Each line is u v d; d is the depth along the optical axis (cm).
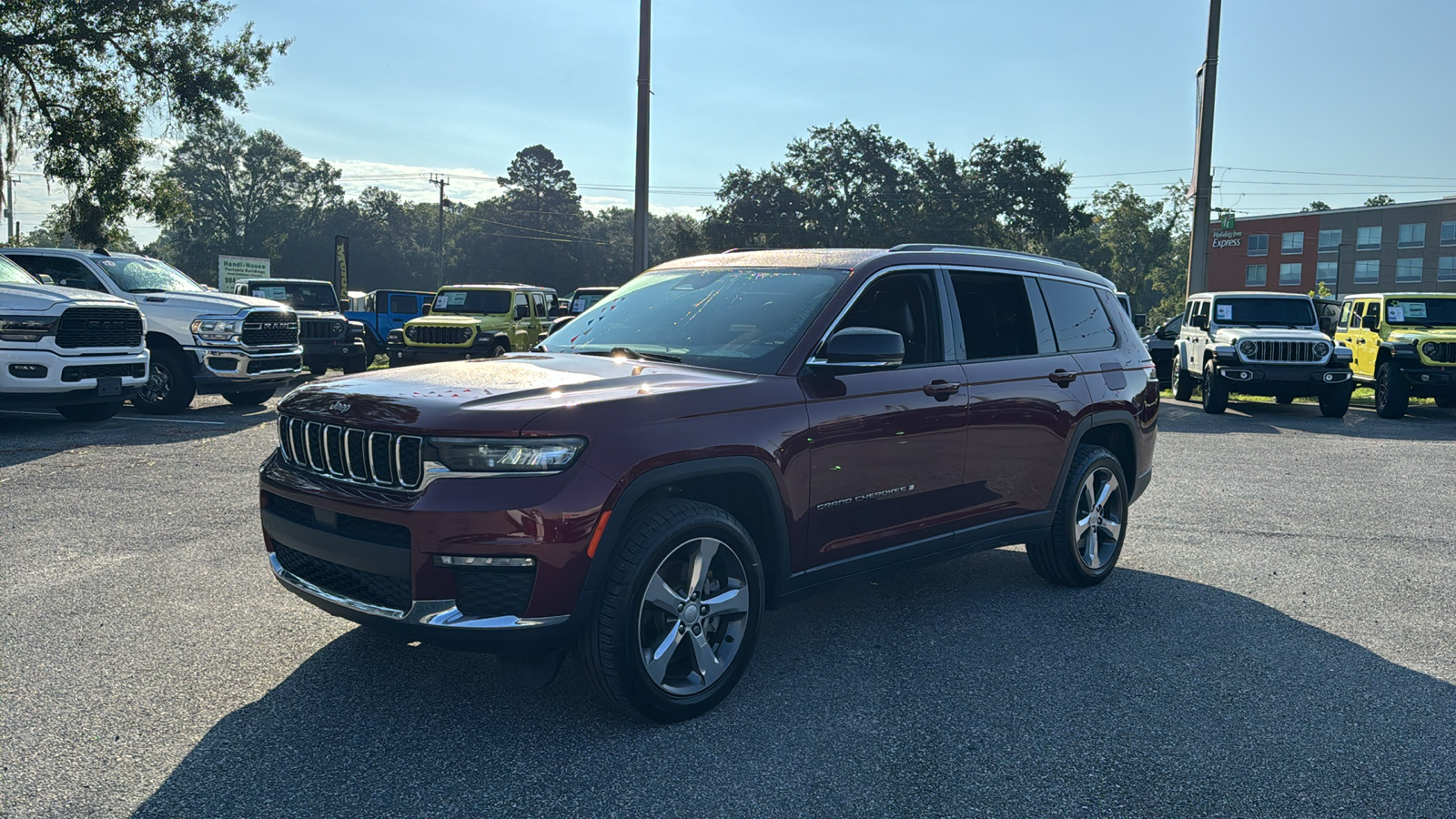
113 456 874
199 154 10012
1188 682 392
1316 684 392
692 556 343
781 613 475
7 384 957
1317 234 8038
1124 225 8819
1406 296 1572
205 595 477
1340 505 777
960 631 452
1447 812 291
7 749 312
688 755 318
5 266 1100
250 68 2756
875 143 5719
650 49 1808
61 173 2692
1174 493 824
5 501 681
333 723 337
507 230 10062
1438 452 1095
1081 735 340
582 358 402
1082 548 523
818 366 384
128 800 282
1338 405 1491
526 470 307
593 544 311
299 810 278
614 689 326
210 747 317
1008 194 5716
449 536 302
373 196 10969
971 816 284
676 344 409
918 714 355
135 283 1248
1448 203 7438
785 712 355
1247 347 1486
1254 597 517
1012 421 465
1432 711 367
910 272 441
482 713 348
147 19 2606
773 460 359
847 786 300
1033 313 502
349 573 331
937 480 430
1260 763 321
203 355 1205
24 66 2566
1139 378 561
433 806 282
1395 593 527
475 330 1869
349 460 329
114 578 503
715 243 5912
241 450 927
